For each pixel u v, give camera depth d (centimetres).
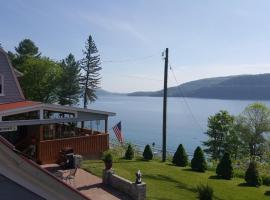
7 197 468
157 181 2209
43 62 5891
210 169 3009
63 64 7438
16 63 6775
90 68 7769
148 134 11562
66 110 2341
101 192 1806
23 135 2442
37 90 5906
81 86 7719
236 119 5809
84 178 2011
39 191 489
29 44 7506
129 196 1775
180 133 12381
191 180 2377
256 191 2320
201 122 16712
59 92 6888
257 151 5675
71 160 2180
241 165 3778
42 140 2253
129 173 2328
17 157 464
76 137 2408
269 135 5647
